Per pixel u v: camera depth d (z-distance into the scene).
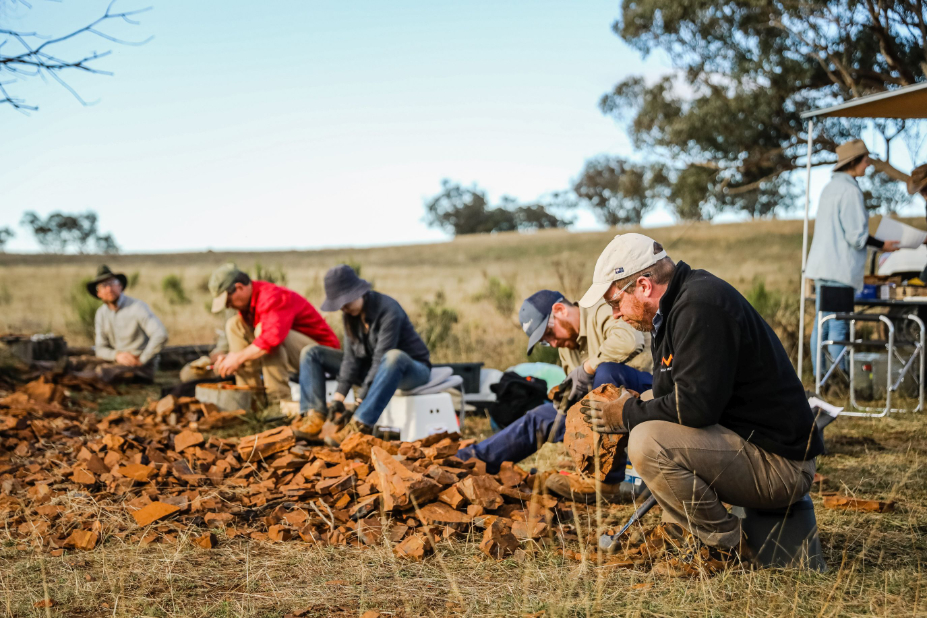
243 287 5.83
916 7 11.47
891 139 9.09
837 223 6.13
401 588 2.57
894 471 4.04
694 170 18.08
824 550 2.90
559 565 2.75
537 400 5.08
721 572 2.63
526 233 59.03
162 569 2.73
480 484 3.33
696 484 2.57
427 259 43.59
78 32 4.68
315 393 5.05
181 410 5.66
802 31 14.16
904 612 2.29
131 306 7.74
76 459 4.18
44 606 2.38
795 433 2.57
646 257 2.61
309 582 2.63
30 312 16.69
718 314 2.46
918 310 6.48
